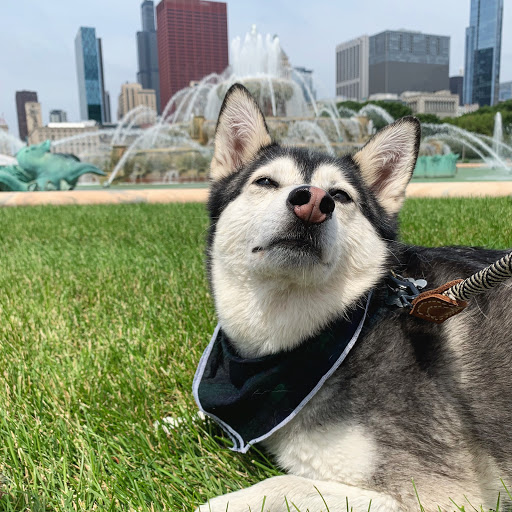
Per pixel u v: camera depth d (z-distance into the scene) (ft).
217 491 1.51
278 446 1.55
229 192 1.89
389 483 1.37
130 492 1.51
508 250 1.83
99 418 1.87
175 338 2.47
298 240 1.49
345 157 1.99
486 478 1.42
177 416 1.89
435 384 1.45
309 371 1.48
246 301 1.64
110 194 9.93
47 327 2.68
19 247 4.86
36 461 1.65
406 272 1.78
